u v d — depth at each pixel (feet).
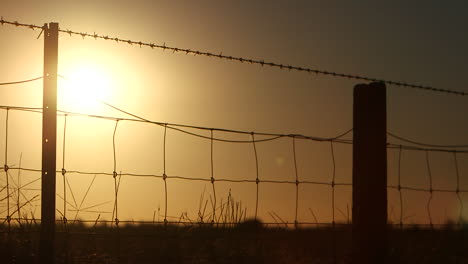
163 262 26.12
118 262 24.16
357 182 26.09
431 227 30.91
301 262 27.99
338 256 27.94
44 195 21.44
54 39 21.99
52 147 21.57
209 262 26.73
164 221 24.45
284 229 29.04
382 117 26.12
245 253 27.86
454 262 29.07
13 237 25.93
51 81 21.75
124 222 24.31
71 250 25.88
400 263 27.84
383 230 25.79
